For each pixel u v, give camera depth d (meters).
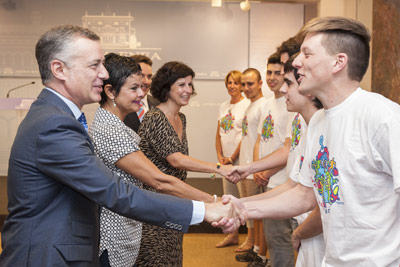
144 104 3.83
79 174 1.52
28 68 7.80
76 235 1.57
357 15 6.41
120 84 2.14
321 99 1.60
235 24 7.94
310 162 1.73
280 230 3.22
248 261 4.28
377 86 5.26
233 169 3.01
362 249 1.49
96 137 2.08
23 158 1.54
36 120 1.55
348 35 1.53
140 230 2.13
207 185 7.25
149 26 7.91
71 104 1.69
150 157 2.62
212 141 8.04
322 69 1.55
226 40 7.95
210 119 8.02
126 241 2.03
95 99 1.71
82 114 1.73
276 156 3.09
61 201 1.57
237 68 7.99
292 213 1.95
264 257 4.06
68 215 1.57
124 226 2.02
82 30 1.68
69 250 1.54
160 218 1.66
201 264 4.21
